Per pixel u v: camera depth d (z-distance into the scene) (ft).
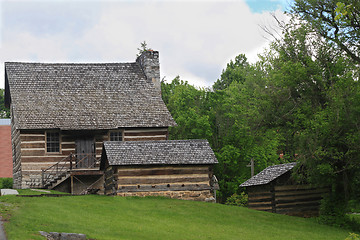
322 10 84.89
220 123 146.00
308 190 93.40
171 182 94.22
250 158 142.00
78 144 113.91
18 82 117.08
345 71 83.92
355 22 82.43
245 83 166.81
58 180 106.22
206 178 96.22
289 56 88.28
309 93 85.46
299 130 87.10
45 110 112.57
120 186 91.76
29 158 109.91
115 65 127.54
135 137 116.67
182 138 144.97
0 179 132.98
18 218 61.00
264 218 83.25
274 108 90.12
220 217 79.71
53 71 122.11
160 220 73.00
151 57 126.62
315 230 77.71
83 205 77.71
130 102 119.55
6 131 162.40
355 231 80.12
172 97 168.66
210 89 155.74
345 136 79.41
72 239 55.36
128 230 63.57
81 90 119.44
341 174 83.97
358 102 79.36
